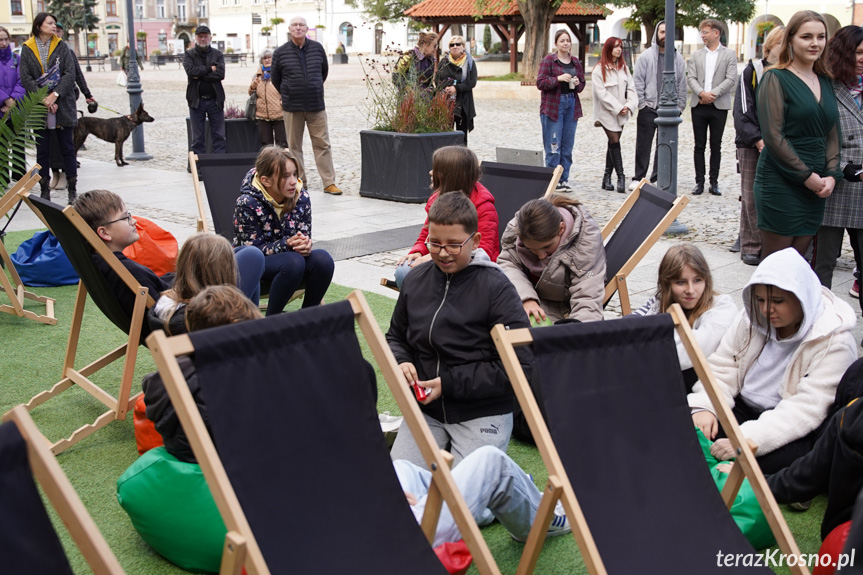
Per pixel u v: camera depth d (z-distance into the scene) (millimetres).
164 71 50688
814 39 4672
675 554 2441
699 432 3340
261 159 5008
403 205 9789
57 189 10430
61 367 4879
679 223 8219
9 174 6395
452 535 2855
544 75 10336
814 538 3170
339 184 11188
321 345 2498
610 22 47094
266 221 5066
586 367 2623
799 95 4723
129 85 13062
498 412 3422
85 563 3014
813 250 6102
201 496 2887
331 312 2535
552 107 10359
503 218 5734
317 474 2379
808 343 3354
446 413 3402
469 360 3324
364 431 2510
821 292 3424
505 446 3443
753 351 3533
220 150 12102
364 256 7355
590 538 2320
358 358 2559
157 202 9711
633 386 2670
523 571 2520
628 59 35094
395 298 6117
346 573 2285
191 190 10539
